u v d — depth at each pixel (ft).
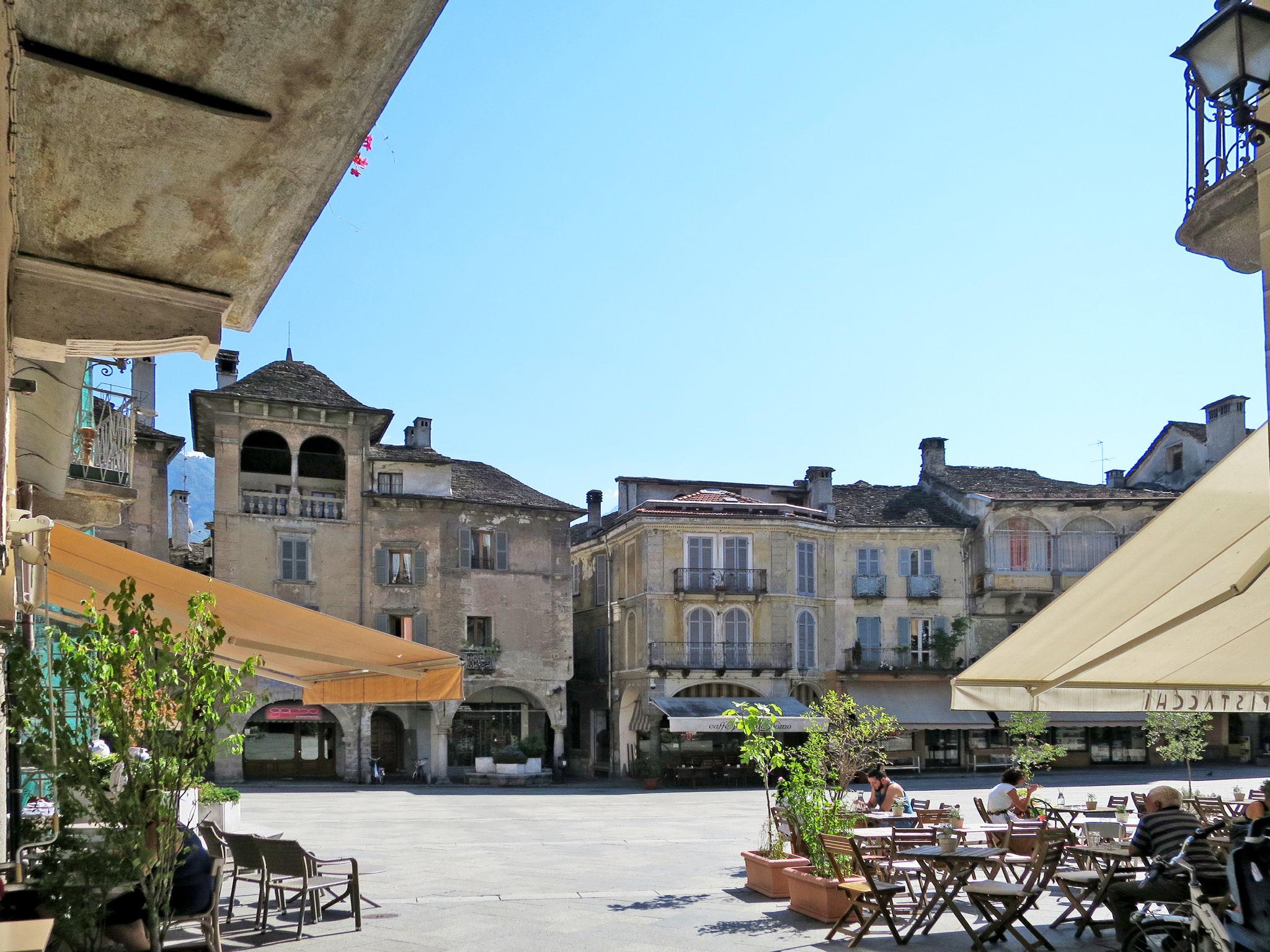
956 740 151.43
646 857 55.62
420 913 37.19
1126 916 28.02
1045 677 28.76
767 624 146.10
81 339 15.65
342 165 13.82
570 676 143.95
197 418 133.80
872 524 154.92
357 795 110.01
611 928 34.19
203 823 36.32
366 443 137.18
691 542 145.59
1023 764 107.65
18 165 13.34
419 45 12.09
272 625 32.09
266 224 14.76
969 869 32.09
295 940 32.35
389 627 135.33
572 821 81.46
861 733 52.49
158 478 123.85
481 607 140.56
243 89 12.39
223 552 128.06
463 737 141.59
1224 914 24.84
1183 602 24.86
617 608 154.40
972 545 156.66
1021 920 31.30
